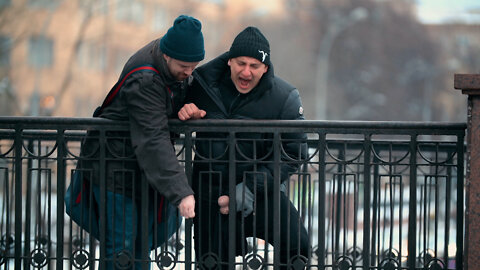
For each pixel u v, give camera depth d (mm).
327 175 24453
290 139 17281
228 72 18047
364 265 17172
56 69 153875
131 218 17969
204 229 18812
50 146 24828
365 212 17078
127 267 17812
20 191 18016
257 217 18484
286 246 18500
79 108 163875
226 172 18125
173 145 18203
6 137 18156
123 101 17281
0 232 20422
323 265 17297
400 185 17141
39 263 18078
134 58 17188
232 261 17531
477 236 15984
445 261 16969
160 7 182750
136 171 17828
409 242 16984
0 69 143125
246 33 17281
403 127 16797
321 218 17188
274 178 17312
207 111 18000
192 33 16641
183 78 17250
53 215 31578
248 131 17234
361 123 16906
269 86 17672
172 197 16484
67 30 152000
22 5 114312
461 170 16750
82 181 17938
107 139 17828
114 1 132625
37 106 152500
